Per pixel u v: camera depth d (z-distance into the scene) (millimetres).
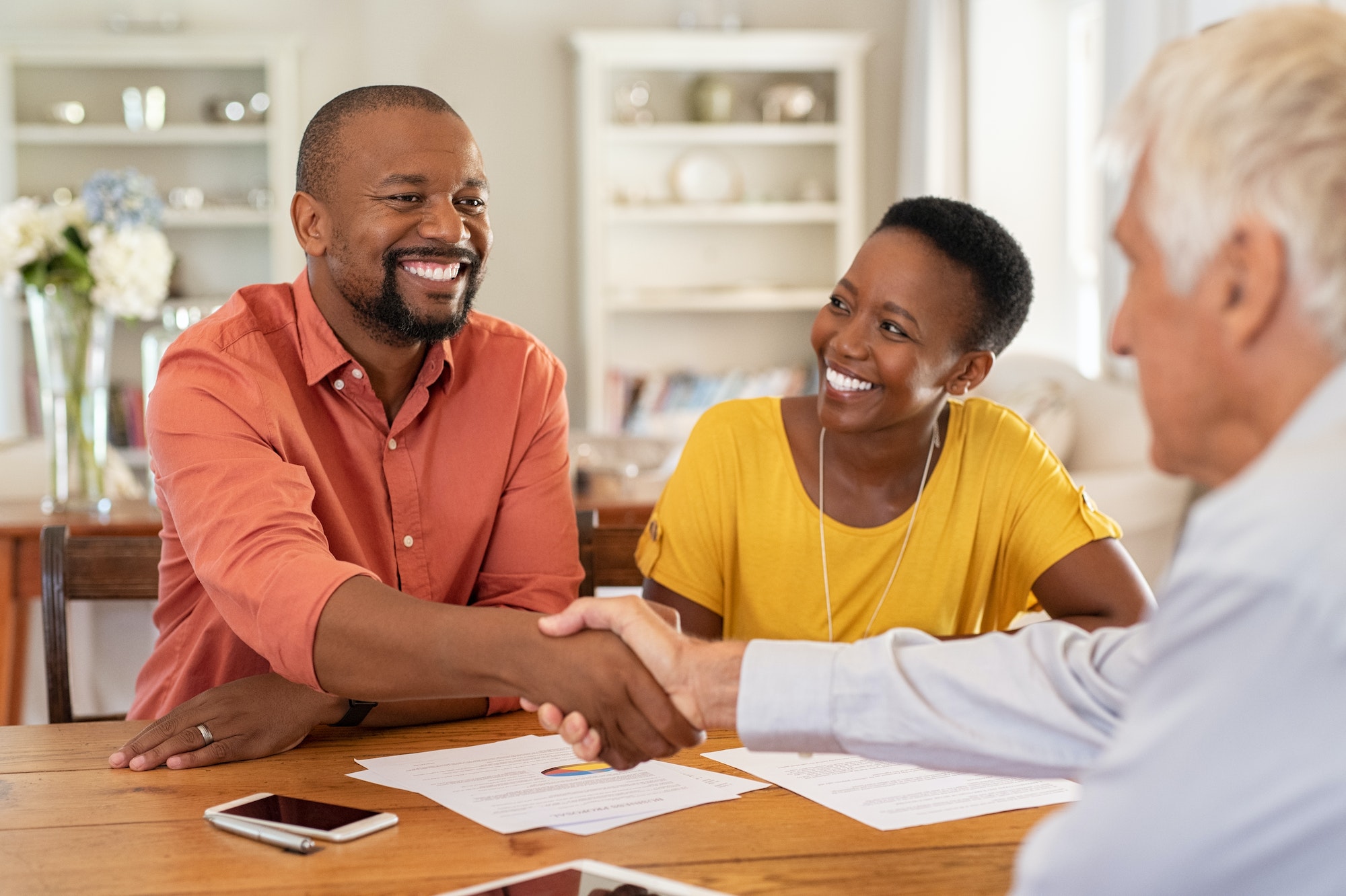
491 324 1651
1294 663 551
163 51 5434
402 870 923
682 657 1007
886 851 970
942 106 5297
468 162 1466
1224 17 3746
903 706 917
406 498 1532
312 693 1244
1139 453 3832
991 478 1521
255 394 1398
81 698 2441
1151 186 680
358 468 1524
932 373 1396
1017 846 984
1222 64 640
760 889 899
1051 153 5414
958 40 5297
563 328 6016
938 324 1373
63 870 924
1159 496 3537
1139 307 702
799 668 954
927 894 894
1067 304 5422
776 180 6023
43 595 1564
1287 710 553
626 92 5801
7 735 1280
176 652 1517
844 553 1515
